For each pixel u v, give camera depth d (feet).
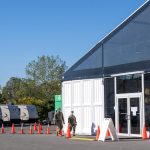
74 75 93.40
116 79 82.53
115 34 83.51
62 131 93.30
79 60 92.22
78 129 90.94
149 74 75.10
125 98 80.18
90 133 87.71
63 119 88.63
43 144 63.62
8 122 177.68
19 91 299.38
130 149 53.83
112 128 69.46
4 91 356.59
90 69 88.99
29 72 309.22
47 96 294.66
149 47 75.00
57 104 105.19
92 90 88.12
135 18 79.25
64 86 96.48
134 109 77.92
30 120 189.26
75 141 69.51
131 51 79.05
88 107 88.94
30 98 260.42
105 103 84.69
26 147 58.59
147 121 74.90
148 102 74.90
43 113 248.11
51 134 95.71
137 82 77.71
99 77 86.33
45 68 307.78
